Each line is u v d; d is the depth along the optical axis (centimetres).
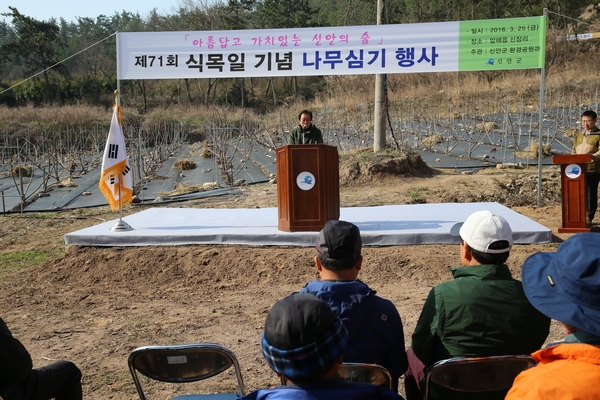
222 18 6044
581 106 2384
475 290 288
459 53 1004
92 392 450
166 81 6494
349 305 294
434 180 1298
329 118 3031
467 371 276
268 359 192
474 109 2805
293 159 815
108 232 857
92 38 9781
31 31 5784
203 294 717
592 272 179
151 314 638
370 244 817
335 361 190
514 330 285
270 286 734
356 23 3641
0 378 301
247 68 1023
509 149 1717
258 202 1192
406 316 595
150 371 320
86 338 567
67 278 789
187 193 1343
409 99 3469
